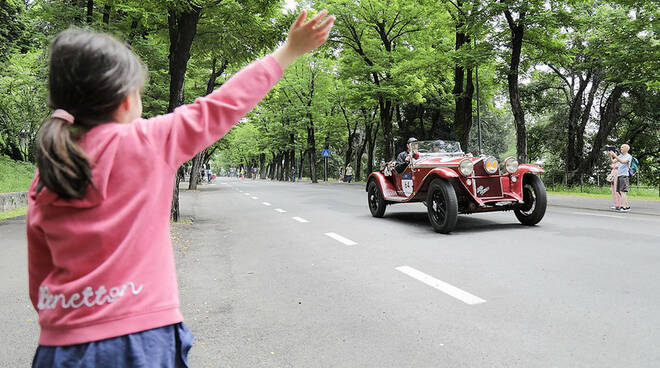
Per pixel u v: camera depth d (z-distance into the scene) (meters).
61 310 1.02
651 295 3.85
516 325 3.27
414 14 24.25
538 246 6.20
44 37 10.58
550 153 31.61
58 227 1.03
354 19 25.88
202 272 5.30
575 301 3.76
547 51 17.08
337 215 10.94
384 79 26.25
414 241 6.93
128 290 1.05
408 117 35.88
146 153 1.09
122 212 1.05
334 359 2.82
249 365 2.77
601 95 28.27
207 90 23.08
